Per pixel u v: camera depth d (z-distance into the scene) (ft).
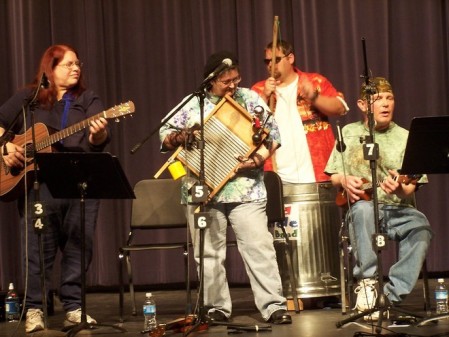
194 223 14.42
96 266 23.91
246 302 20.03
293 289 17.52
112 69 24.08
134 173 23.95
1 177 16.52
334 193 18.37
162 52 24.02
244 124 15.42
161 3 24.00
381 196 16.14
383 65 23.30
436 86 23.48
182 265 23.91
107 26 24.12
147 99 24.00
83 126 15.72
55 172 14.97
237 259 23.70
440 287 16.42
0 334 16.49
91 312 19.39
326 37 23.41
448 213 23.40
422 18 23.54
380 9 23.30
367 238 16.01
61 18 24.08
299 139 18.78
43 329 16.10
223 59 15.29
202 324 14.85
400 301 15.58
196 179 15.47
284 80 18.95
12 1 24.18
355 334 13.76
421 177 15.85
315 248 18.08
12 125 15.66
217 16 23.88
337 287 18.12
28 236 16.44
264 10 23.50
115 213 23.97
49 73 16.53
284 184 18.30
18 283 24.07
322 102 18.35
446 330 14.12
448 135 13.57
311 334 14.37
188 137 14.90
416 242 15.72
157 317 18.01
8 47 24.34
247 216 15.65
